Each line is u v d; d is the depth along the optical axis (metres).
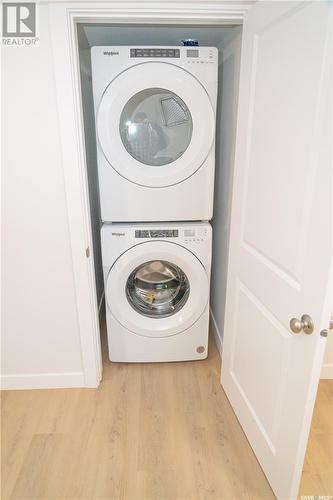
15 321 1.69
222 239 2.00
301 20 0.91
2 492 1.32
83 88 1.99
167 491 1.32
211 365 2.04
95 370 1.81
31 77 1.31
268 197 1.17
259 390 1.36
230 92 1.75
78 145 1.42
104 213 1.70
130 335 1.92
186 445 1.51
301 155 0.95
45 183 1.45
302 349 1.00
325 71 0.82
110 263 1.76
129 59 1.47
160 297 1.99
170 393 1.82
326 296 0.88
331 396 1.76
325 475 1.36
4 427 1.61
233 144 1.71
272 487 1.29
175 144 1.64
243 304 1.47
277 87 1.07
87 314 1.68
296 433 1.07
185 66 1.50
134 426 1.61
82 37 1.80
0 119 1.36
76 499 1.29
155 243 1.72
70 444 1.52
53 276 1.61
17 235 1.53
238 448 1.49
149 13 1.30
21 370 1.80
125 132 1.60
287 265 1.06
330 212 0.83
